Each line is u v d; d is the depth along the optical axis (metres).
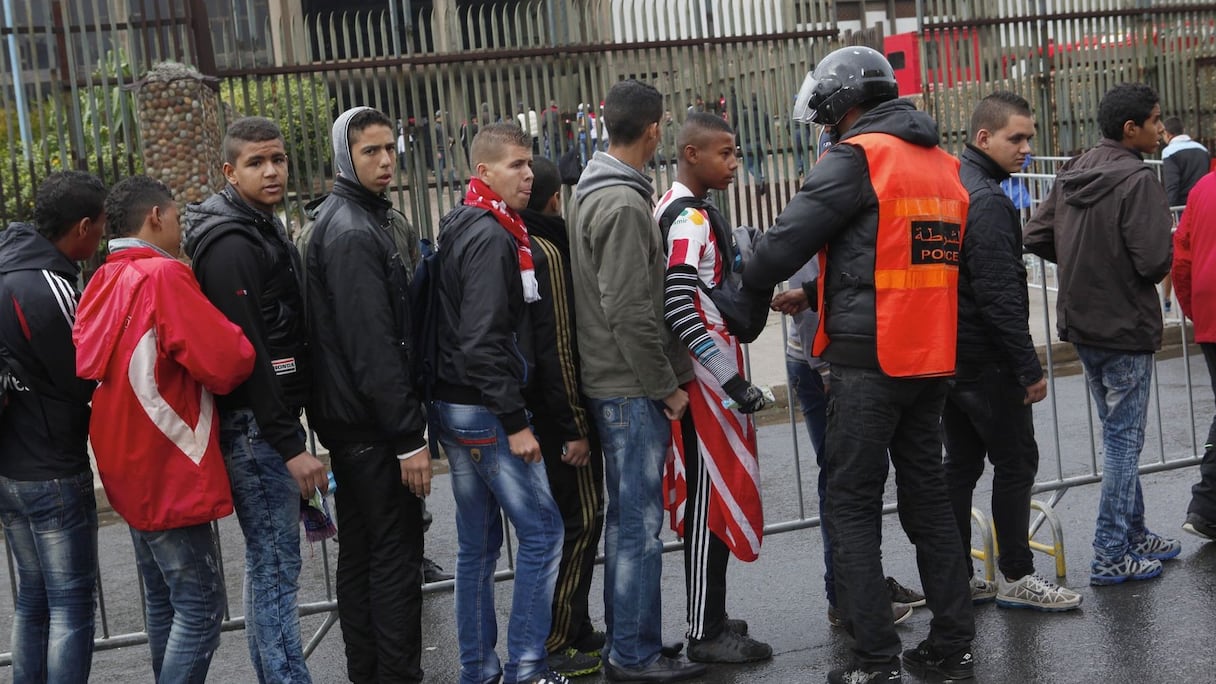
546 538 4.14
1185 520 5.93
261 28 12.52
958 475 4.85
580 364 4.26
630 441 4.20
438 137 12.68
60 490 3.85
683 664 4.46
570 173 4.99
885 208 3.93
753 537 4.39
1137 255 4.81
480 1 14.00
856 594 4.12
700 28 13.04
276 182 3.89
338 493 4.20
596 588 5.66
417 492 3.95
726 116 13.18
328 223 3.90
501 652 4.96
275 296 3.88
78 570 3.92
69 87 11.51
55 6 11.32
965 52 14.59
